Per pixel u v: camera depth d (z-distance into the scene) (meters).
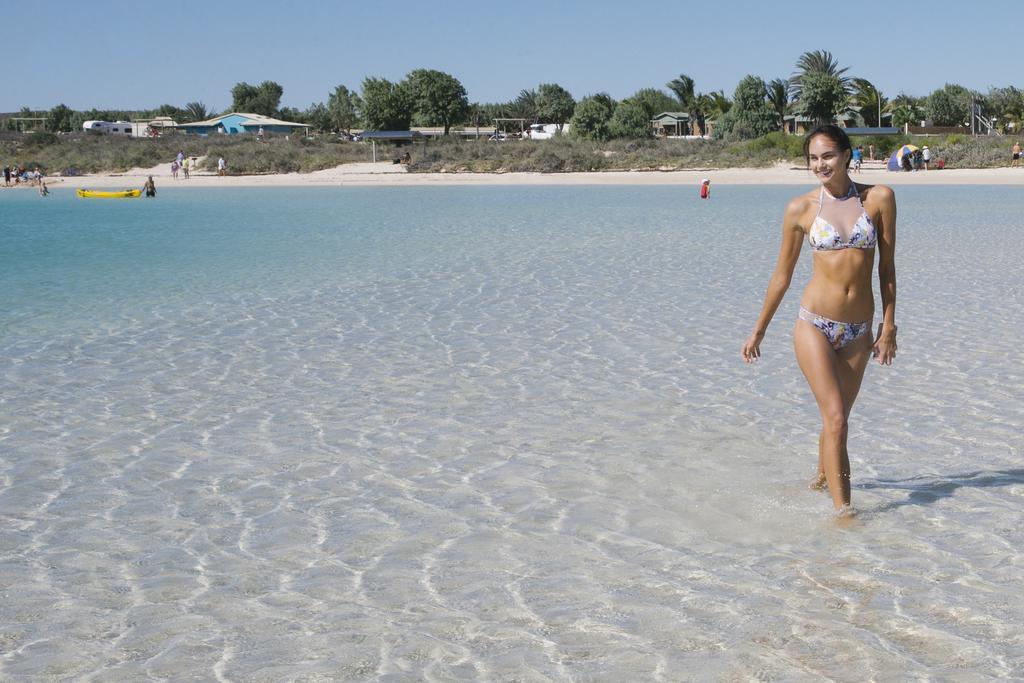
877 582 5.09
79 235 28.08
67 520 6.20
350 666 4.34
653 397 9.01
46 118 169.38
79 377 10.16
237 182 69.69
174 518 6.22
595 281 16.47
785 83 119.88
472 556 5.54
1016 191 44.97
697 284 15.99
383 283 16.67
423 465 7.21
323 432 8.09
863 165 69.88
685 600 4.93
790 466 7.02
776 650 4.41
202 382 9.87
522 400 8.98
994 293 14.61
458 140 112.56
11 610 4.96
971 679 4.14
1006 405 8.52
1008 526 5.84
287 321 13.25
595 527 5.94
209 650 4.52
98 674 4.32
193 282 17.28
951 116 121.62
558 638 4.57
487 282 16.56
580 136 106.50
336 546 5.72
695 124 140.88
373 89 117.00
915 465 7.00
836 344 6.00
